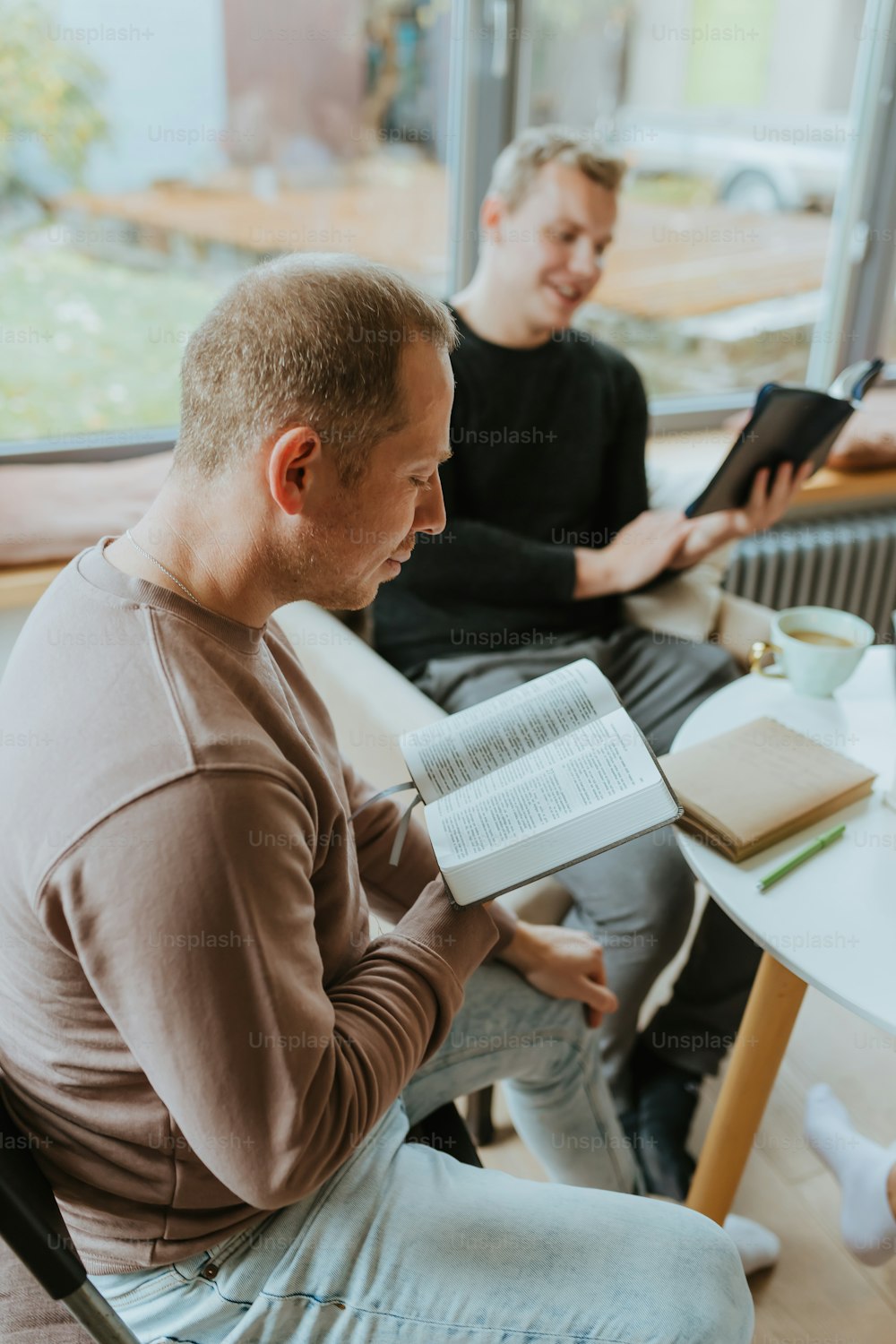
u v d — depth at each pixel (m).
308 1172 0.69
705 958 1.41
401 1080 0.79
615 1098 1.43
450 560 1.64
